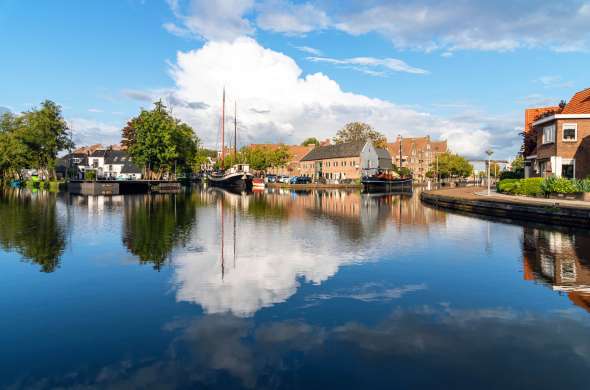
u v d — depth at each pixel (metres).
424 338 6.64
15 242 15.31
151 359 5.96
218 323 7.29
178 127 74.44
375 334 6.80
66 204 33.09
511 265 11.62
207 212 27.00
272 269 11.23
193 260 12.34
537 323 7.26
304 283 9.83
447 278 10.27
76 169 110.12
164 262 12.06
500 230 18.56
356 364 5.79
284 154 96.69
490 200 26.39
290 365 5.76
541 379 5.39
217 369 5.66
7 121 81.56
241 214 25.81
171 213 26.16
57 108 72.38
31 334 6.87
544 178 29.45
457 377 5.45
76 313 7.82
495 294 8.94
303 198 44.12
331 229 19.12
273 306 8.18
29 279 10.18
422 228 19.45
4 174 83.00
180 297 8.75
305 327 7.10
